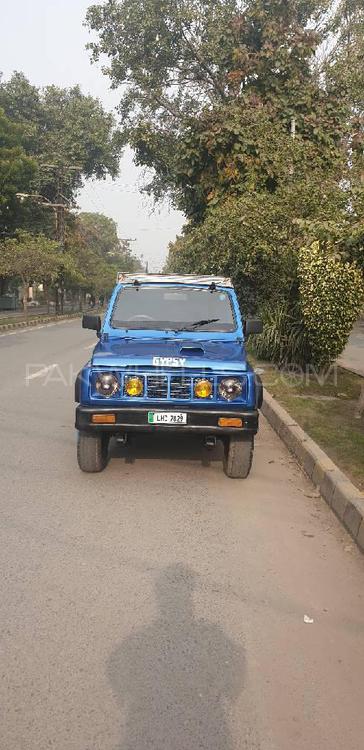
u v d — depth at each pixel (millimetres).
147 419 5422
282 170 13289
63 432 7609
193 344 6289
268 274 12898
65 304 79562
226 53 20875
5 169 35906
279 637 3219
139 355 5656
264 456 6926
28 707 2617
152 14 24703
